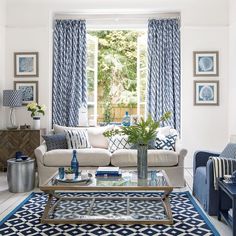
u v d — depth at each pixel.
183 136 5.83
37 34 5.87
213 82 5.79
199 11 5.77
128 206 3.55
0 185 4.63
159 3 5.79
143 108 6.30
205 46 5.78
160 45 5.93
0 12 5.69
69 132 4.96
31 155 5.42
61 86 5.98
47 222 3.12
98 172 3.51
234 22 5.47
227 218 2.98
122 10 5.91
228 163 3.29
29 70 5.90
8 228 2.99
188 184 4.65
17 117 5.92
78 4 5.85
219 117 5.80
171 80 5.92
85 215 3.28
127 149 4.68
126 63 6.78
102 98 6.71
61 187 3.03
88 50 6.29
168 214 3.16
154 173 3.66
